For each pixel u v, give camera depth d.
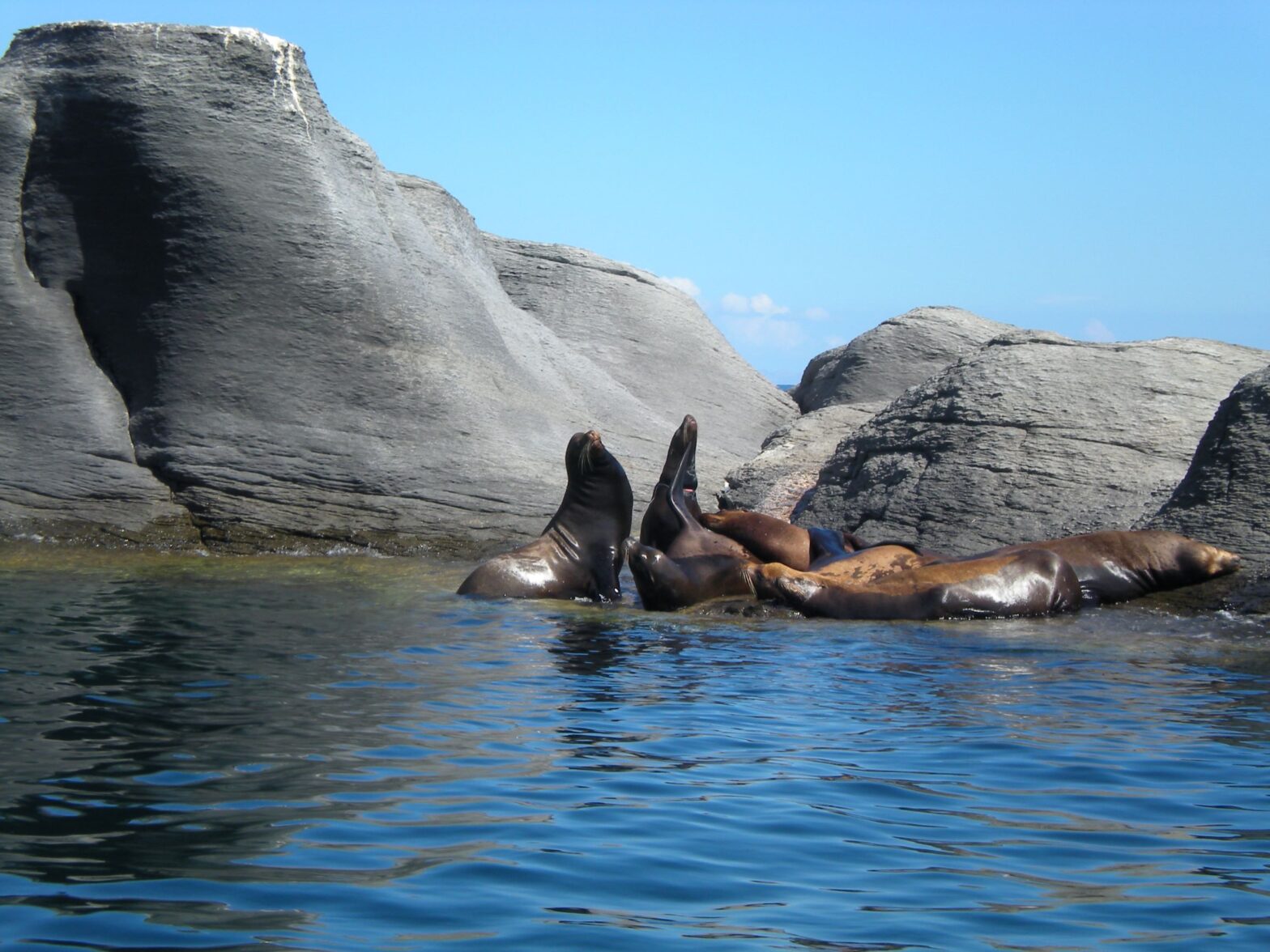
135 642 9.84
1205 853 5.05
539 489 18.06
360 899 4.48
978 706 7.79
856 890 4.66
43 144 18.84
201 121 18.64
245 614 11.52
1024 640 10.16
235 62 19.06
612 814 5.52
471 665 9.05
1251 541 12.30
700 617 11.55
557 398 21.48
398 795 5.73
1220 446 13.29
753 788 5.96
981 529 15.23
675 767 6.32
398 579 14.70
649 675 8.76
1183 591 11.86
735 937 4.23
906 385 28.86
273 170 18.84
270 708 7.48
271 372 18.23
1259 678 8.63
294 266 18.59
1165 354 17.39
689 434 13.64
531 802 5.67
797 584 11.62
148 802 5.54
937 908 4.48
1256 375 13.62
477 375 19.73
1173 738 6.91
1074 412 16.34
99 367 18.62
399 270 19.66
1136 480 15.03
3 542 16.91
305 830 5.21
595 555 13.37
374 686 8.23
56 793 5.67
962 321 29.94
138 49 18.78
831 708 7.70
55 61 18.98
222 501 17.48
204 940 4.10
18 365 18.17
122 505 17.50
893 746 6.75
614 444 20.70
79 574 14.55
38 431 17.89
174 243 18.33
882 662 9.24
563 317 28.06
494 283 25.31
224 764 6.18
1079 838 5.25
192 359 18.12
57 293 18.73
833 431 22.22
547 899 4.52
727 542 13.14
